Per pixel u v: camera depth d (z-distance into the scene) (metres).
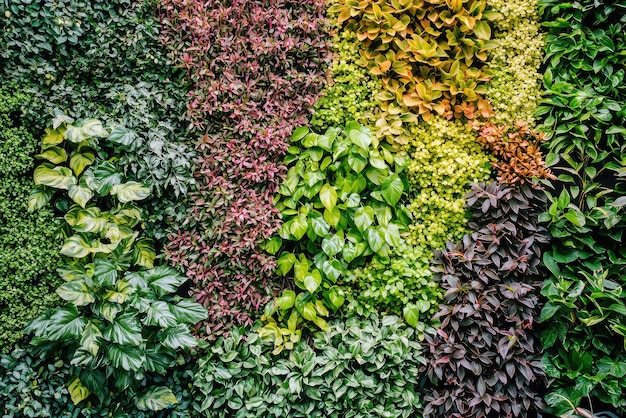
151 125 2.96
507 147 3.04
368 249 3.06
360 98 3.21
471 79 3.11
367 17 3.09
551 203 3.10
